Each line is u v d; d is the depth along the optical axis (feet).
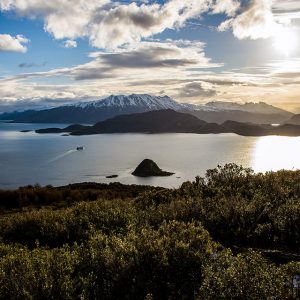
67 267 22.89
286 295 17.26
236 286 17.84
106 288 21.47
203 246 25.53
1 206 123.65
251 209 36.35
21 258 24.89
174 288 21.44
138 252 24.44
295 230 31.32
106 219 38.22
